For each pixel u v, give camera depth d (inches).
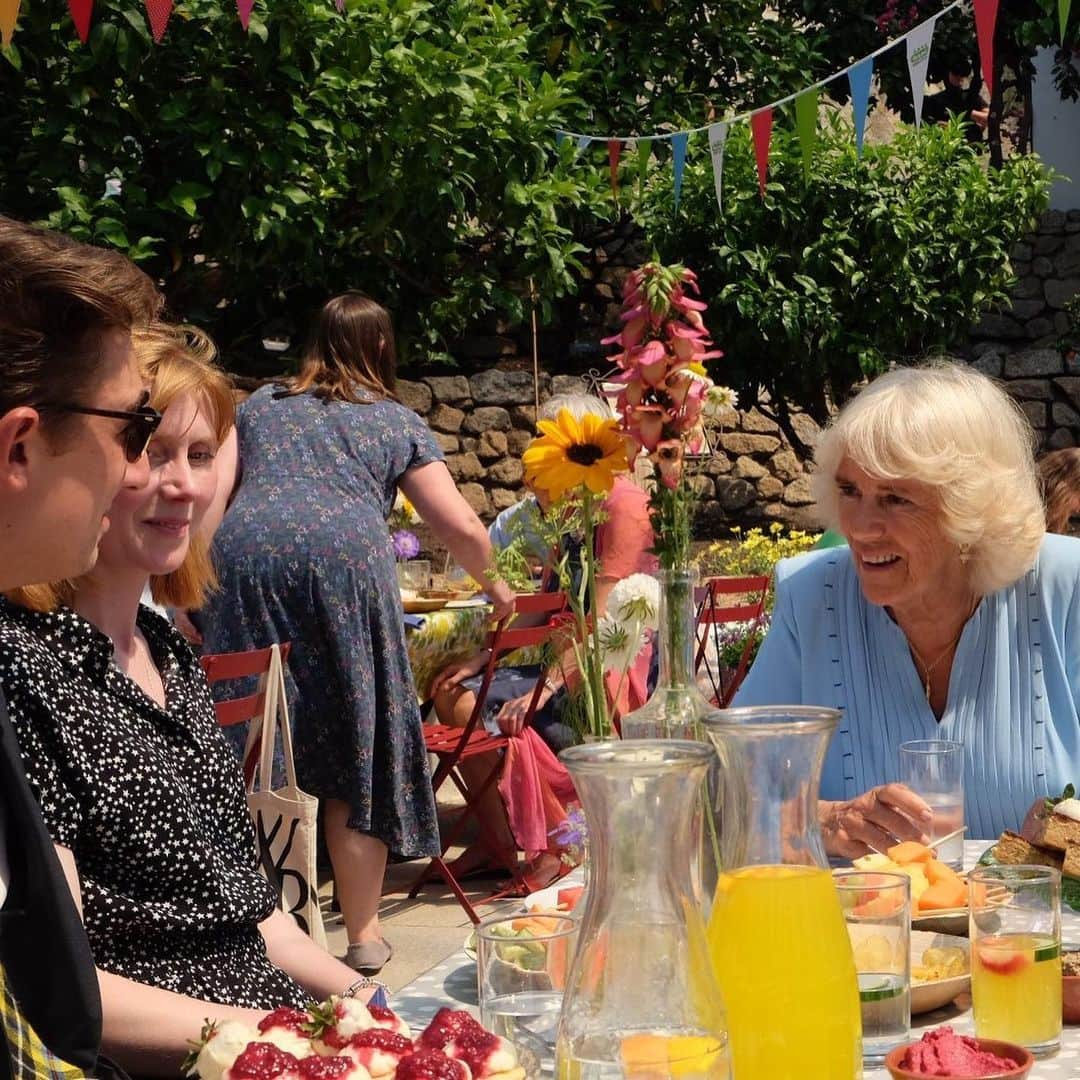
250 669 117.7
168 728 84.5
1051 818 80.4
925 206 390.9
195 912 80.0
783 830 52.4
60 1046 57.2
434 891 194.5
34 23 224.2
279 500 155.6
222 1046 54.5
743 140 372.2
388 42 251.0
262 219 246.8
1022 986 61.6
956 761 86.1
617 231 424.2
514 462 406.3
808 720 53.1
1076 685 100.3
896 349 396.8
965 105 488.4
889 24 446.0
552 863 183.6
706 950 48.4
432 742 179.2
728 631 231.8
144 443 53.7
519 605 171.2
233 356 343.6
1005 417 99.1
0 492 51.3
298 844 110.7
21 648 77.1
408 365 407.8
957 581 100.2
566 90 279.3
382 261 308.3
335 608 152.3
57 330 51.0
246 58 244.4
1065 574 101.1
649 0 368.2
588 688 70.4
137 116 243.0
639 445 69.4
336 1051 54.4
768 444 434.6
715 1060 47.1
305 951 89.0
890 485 96.6
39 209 247.9
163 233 256.4
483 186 281.4
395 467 163.0
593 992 47.6
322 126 244.5
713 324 387.2
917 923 76.8
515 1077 52.3
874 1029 59.6
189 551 100.3
